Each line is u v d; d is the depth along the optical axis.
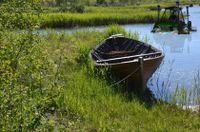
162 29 35.44
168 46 27.48
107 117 10.23
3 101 5.23
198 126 10.05
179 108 11.64
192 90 14.66
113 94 12.23
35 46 8.01
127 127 9.47
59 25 42.06
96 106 10.95
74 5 55.81
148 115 10.54
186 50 25.45
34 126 5.28
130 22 46.50
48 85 6.44
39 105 5.72
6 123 5.06
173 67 19.36
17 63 7.04
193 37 31.91
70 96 11.05
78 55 17.50
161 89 14.95
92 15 46.06
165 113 10.98
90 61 15.23
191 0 90.56
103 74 13.70
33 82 6.50
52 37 23.86
